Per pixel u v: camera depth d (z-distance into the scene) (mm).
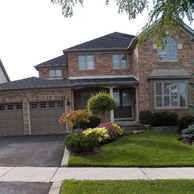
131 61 14547
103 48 14219
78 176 4238
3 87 11703
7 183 3898
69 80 13352
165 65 12531
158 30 4477
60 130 11758
